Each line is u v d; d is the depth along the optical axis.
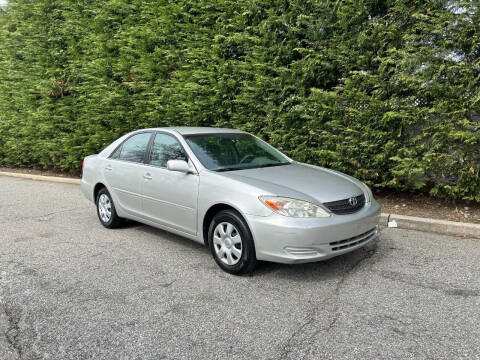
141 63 8.37
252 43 7.06
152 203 4.99
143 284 3.89
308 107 6.53
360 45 5.98
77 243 5.24
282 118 6.76
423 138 5.84
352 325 3.05
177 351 2.78
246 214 3.80
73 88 9.92
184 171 4.43
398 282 3.81
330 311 3.28
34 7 10.40
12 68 11.39
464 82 5.39
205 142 4.88
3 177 11.92
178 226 4.68
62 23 10.19
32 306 3.47
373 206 4.23
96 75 9.38
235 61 7.21
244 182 4.00
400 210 6.06
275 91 6.86
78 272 4.22
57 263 4.50
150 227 6.03
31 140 11.36
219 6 7.35
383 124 5.95
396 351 2.71
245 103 7.23
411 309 3.28
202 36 7.58
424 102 5.77
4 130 11.99
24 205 7.74
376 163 6.16
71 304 3.49
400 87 5.84
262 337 2.92
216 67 7.39
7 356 2.76
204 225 4.33
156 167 4.97
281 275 4.04
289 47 6.64
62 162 10.83
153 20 8.22
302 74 6.55
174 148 4.88
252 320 3.16
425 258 4.41
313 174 4.53
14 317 3.29
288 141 6.93
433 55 5.46
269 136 7.27
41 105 10.62
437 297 3.49
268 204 3.71
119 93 8.88
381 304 3.38
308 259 3.62
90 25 9.44
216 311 3.32
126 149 5.65
